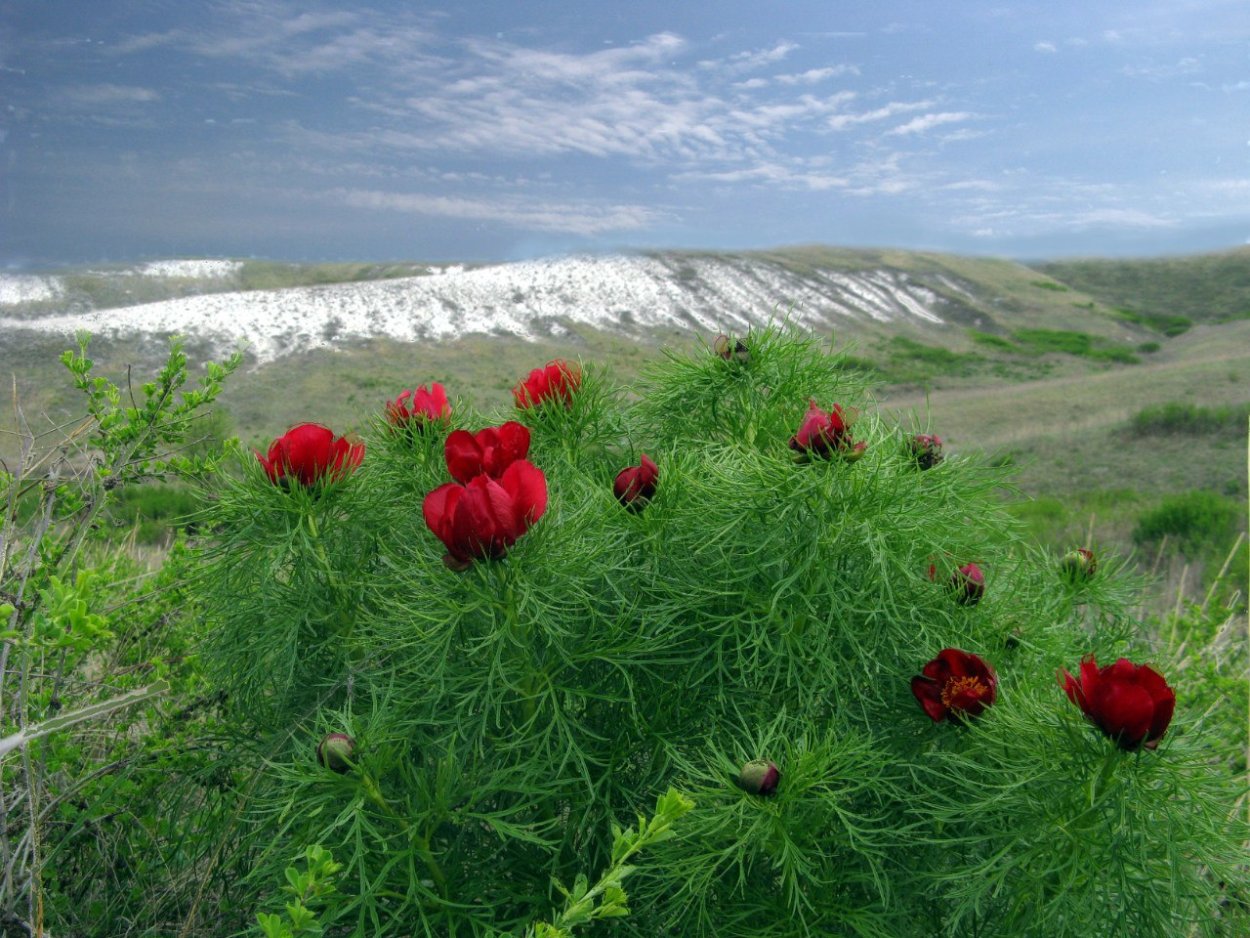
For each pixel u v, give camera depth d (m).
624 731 1.78
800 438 1.84
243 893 1.98
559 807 1.82
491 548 1.55
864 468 1.80
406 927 1.63
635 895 1.67
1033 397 55.09
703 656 1.81
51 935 1.87
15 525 1.99
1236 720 3.00
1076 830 1.52
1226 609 3.92
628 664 1.74
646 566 1.87
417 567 1.77
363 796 1.51
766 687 1.81
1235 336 103.00
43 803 2.00
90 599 2.00
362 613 1.93
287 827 1.57
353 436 2.17
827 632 1.75
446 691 1.66
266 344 77.06
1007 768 1.62
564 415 2.23
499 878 1.70
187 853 2.10
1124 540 11.65
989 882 1.53
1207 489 23.52
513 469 1.56
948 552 1.99
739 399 2.30
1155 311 127.00
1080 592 2.17
